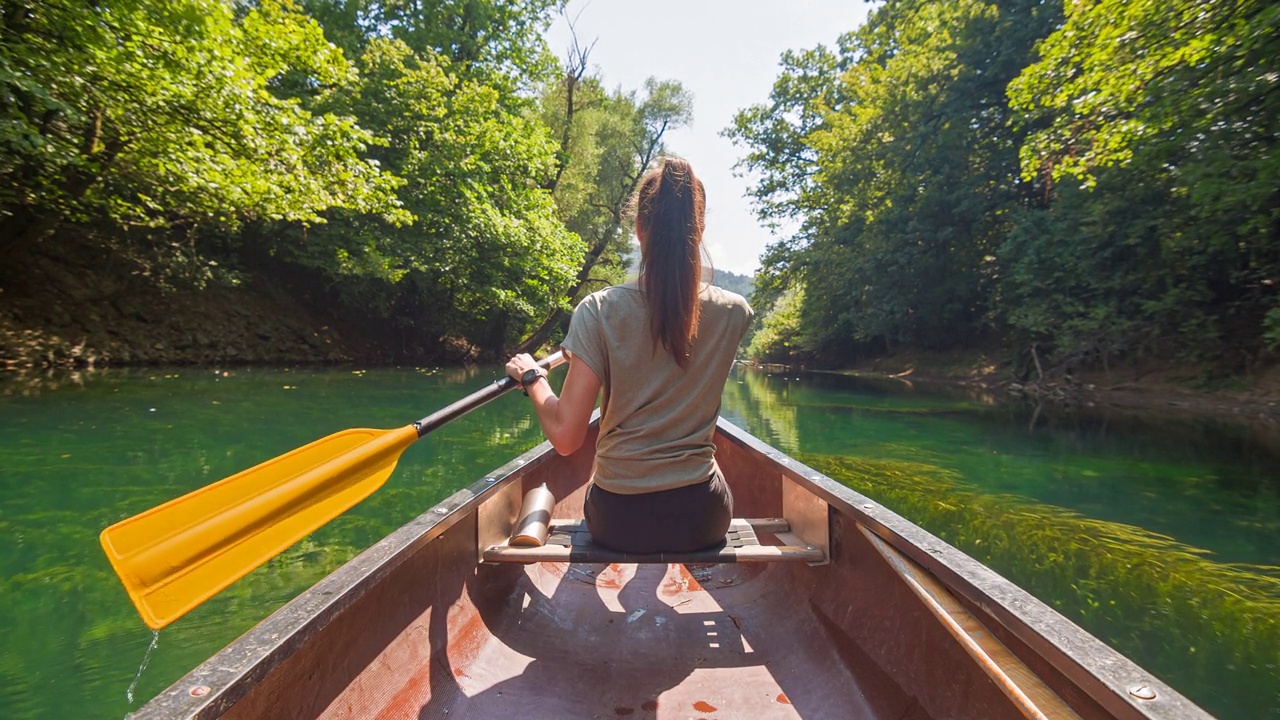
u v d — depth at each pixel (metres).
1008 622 1.12
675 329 1.50
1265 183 7.71
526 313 18.56
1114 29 7.79
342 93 13.61
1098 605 3.15
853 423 9.14
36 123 7.77
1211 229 9.44
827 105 22.08
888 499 5.04
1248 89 7.06
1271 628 2.88
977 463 6.44
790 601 2.18
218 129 8.45
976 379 16.33
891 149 16.53
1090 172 11.36
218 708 0.88
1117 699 0.86
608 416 1.61
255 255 15.16
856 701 1.65
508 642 1.94
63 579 3.16
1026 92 9.18
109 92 7.62
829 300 22.05
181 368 11.83
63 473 4.89
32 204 9.27
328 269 14.09
